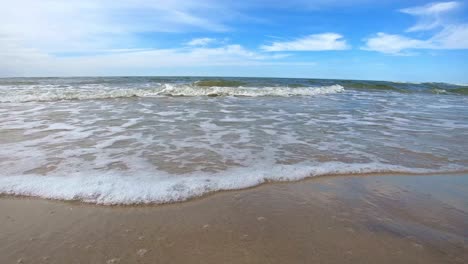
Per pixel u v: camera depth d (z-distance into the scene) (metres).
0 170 3.90
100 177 3.76
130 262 2.26
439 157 5.04
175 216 2.96
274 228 2.79
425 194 3.60
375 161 4.73
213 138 5.96
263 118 8.49
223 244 2.52
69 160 4.38
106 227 2.72
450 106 13.69
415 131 7.18
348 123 8.10
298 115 9.26
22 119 7.53
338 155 5.00
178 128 6.80
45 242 2.48
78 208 3.04
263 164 4.45
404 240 2.63
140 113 8.81
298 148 5.38
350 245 2.54
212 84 21.67
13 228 2.66
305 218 2.99
